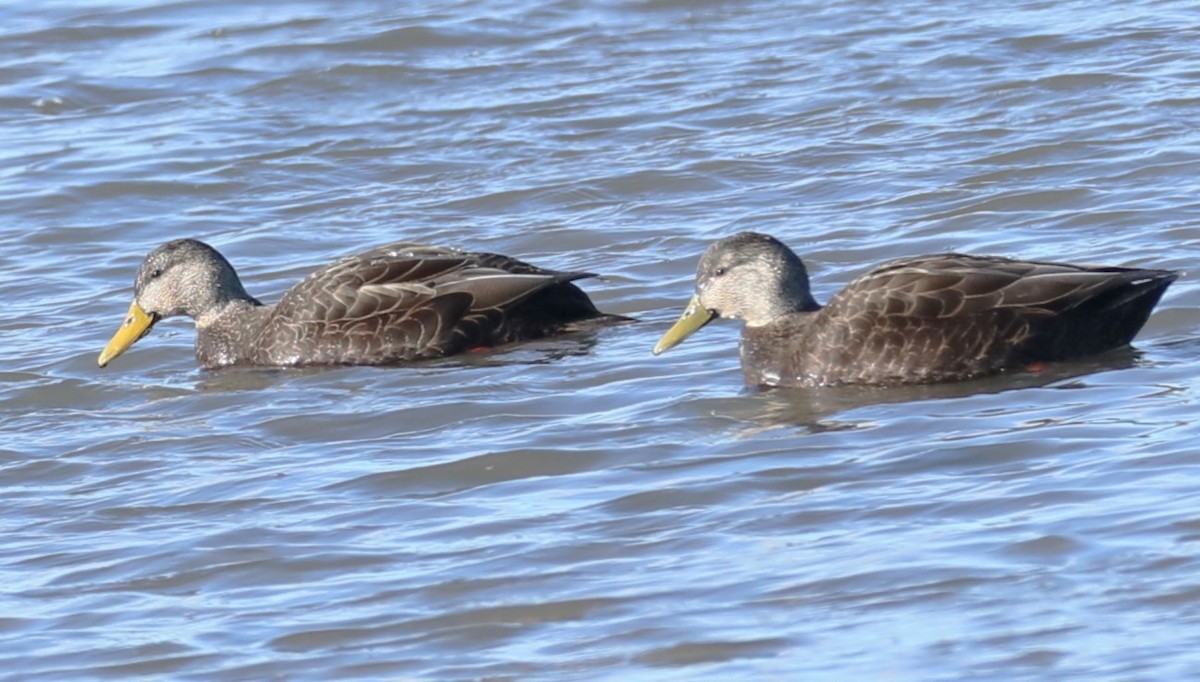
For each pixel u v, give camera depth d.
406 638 10.84
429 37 29.36
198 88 28.05
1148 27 27.12
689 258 20.00
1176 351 15.46
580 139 24.62
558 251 20.78
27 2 32.41
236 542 12.54
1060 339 15.23
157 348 18.73
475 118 25.89
